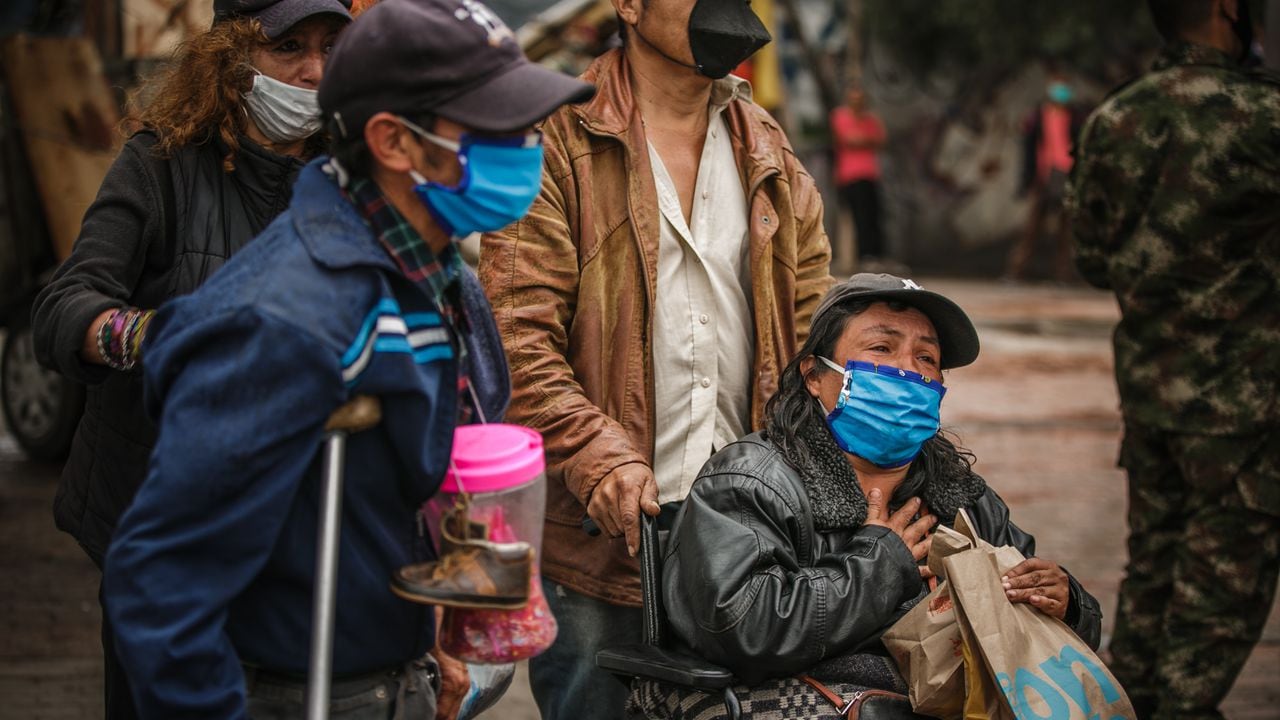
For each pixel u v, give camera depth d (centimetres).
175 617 188
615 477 292
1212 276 399
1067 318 1438
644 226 322
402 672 221
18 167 736
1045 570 270
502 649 215
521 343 310
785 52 2008
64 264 267
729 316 331
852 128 1869
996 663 249
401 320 198
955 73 1997
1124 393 419
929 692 258
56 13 769
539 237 316
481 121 194
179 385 191
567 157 323
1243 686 490
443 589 204
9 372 794
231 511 190
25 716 443
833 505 285
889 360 285
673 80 328
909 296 286
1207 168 396
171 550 188
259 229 278
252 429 187
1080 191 432
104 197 270
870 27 1986
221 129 274
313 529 204
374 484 206
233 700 193
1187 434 402
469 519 211
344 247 196
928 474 298
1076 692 254
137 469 266
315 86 273
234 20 273
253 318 188
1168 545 419
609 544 320
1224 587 397
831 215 1975
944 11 1881
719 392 332
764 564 272
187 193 273
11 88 725
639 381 322
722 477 283
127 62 720
